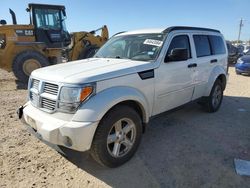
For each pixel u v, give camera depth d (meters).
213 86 5.86
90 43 12.00
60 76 3.34
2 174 3.39
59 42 11.25
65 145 3.14
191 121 5.49
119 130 3.51
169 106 4.56
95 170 3.53
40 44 10.37
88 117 3.10
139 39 4.69
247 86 9.79
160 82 4.15
